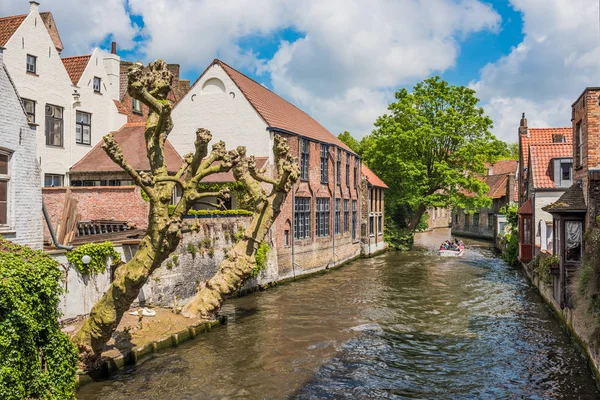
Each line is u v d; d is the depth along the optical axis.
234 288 16.88
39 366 9.12
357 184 39.25
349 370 13.44
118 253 16.16
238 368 13.30
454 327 17.73
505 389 12.23
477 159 41.53
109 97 27.23
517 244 34.16
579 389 12.13
